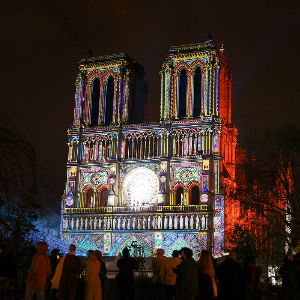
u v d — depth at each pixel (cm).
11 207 5619
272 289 5791
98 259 4500
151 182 15800
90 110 16925
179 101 16062
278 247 9350
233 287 4225
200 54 15838
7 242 5631
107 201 16238
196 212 14812
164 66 16188
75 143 16662
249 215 12269
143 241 15238
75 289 4369
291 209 9244
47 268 4388
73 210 16088
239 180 10431
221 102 15862
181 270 4259
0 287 4712
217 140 15212
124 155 16212
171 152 15700
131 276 4725
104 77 16975
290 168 9688
